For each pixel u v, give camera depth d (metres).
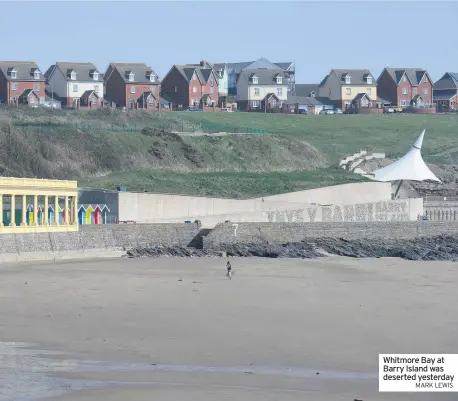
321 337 168.00
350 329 175.38
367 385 137.00
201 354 154.75
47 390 132.38
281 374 142.50
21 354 153.62
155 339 165.50
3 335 168.00
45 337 166.50
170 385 135.75
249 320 184.25
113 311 193.25
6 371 142.38
